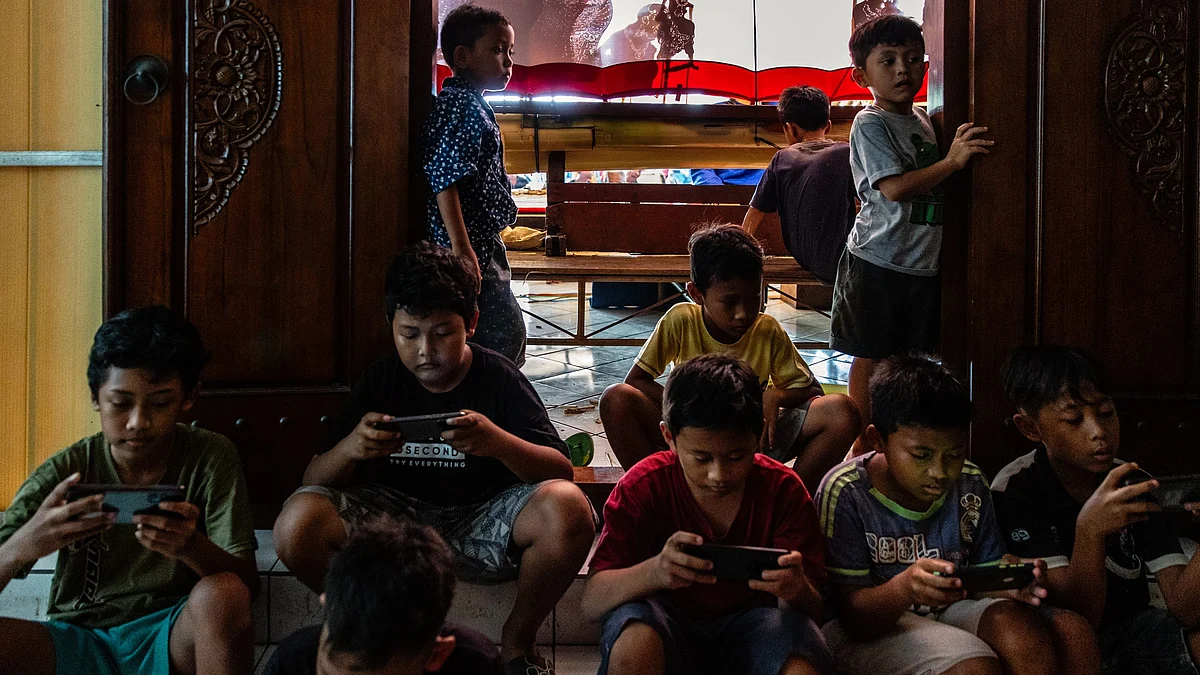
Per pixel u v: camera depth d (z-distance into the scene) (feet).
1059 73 9.23
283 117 9.04
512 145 16.48
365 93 9.02
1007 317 9.38
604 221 15.52
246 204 9.04
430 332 7.25
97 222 9.33
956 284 9.52
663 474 6.87
